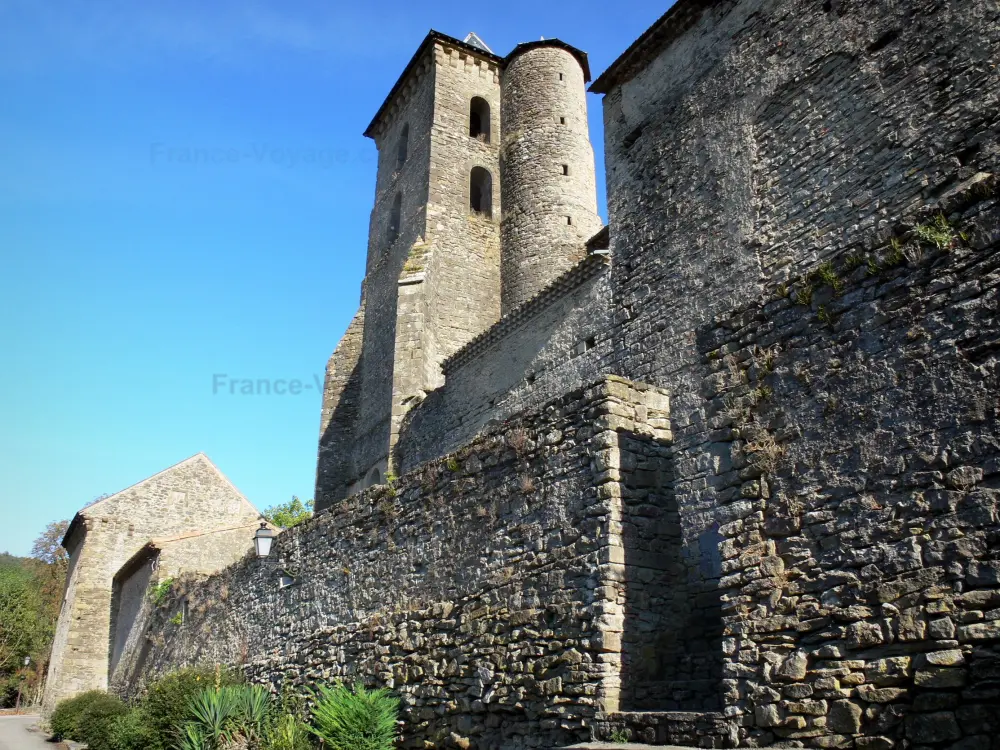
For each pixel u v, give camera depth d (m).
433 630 10.04
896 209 11.43
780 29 14.25
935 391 5.05
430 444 22.20
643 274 15.85
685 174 15.47
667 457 8.40
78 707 23.78
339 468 29.12
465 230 29.72
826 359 5.79
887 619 4.89
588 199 30.44
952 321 5.07
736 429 6.29
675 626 7.76
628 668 7.35
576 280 17.64
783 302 6.22
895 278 5.47
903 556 4.93
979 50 10.87
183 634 20.58
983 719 4.26
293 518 44.44
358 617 12.08
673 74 16.56
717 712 5.77
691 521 12.73
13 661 45.69
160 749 13.61
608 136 17.98
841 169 12.45
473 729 8.77
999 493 4.57
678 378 14.16
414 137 32.72
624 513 7.86
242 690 13.27
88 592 33.03
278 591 15.23
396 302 27.78
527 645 8.30
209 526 36.12
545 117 31.28
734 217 14.10
